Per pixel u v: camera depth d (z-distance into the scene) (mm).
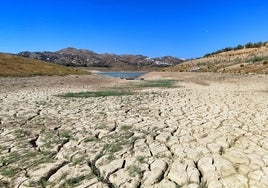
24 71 38312
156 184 4809
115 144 6875
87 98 15984
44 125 8914
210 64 71625
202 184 4789
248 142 6832
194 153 6129
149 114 10586
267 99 14109
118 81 35219
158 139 7215
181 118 9711
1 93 18453
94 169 5445
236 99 14375
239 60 62219
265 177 4922
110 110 11594
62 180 5008
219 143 6770
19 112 11109
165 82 32812
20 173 5285
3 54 52719
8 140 7312
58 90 21500
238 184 4707
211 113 10500
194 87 24672
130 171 5293
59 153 6316
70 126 8750
